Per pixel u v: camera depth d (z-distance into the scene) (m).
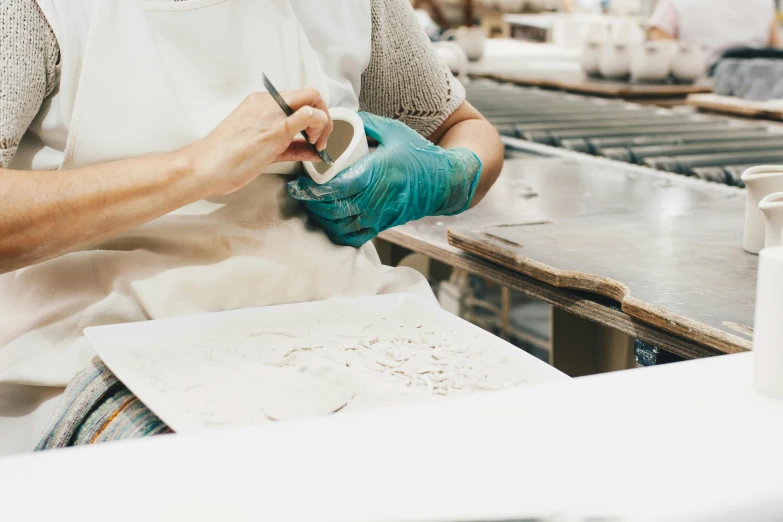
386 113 1.36
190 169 0.92
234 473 0.51
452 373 0.87
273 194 1.10
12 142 0.91
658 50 3.40
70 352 0.98
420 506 0.48
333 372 0.85
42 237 0.89
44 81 0.94
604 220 1.52
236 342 0.94
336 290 1.11
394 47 1.29
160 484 0.50
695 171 1.98
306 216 1.13
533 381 0.85
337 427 0.57
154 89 0.96
